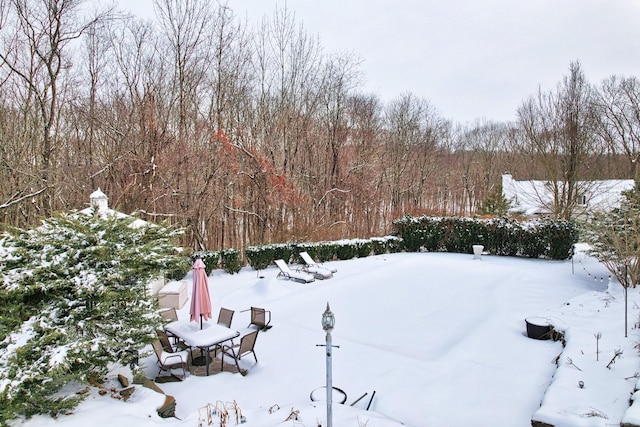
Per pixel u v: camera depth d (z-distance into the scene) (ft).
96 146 65.72
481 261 45.29
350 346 24.91
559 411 14.19
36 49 53.21
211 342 21.88
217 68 67.67
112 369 20.26
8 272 16.08
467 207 156.15
